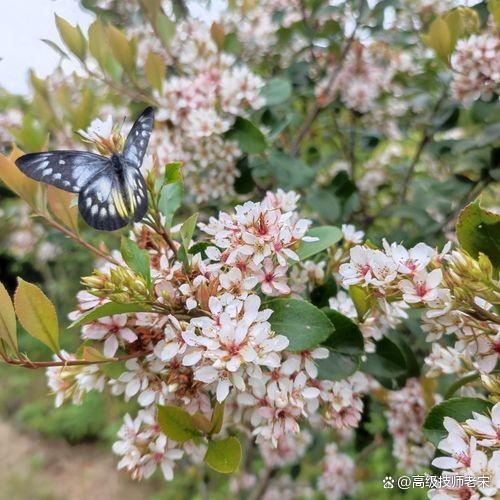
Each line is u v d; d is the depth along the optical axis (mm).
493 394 168
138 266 169
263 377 166
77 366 188
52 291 896
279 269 171
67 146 369
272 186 374
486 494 134
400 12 433
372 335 198
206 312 162
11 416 915
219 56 327
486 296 154
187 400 173
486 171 343
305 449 427
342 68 425
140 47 404
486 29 332
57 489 751
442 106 396
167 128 314
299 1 442
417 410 292
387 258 161
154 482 728
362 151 492
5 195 531
